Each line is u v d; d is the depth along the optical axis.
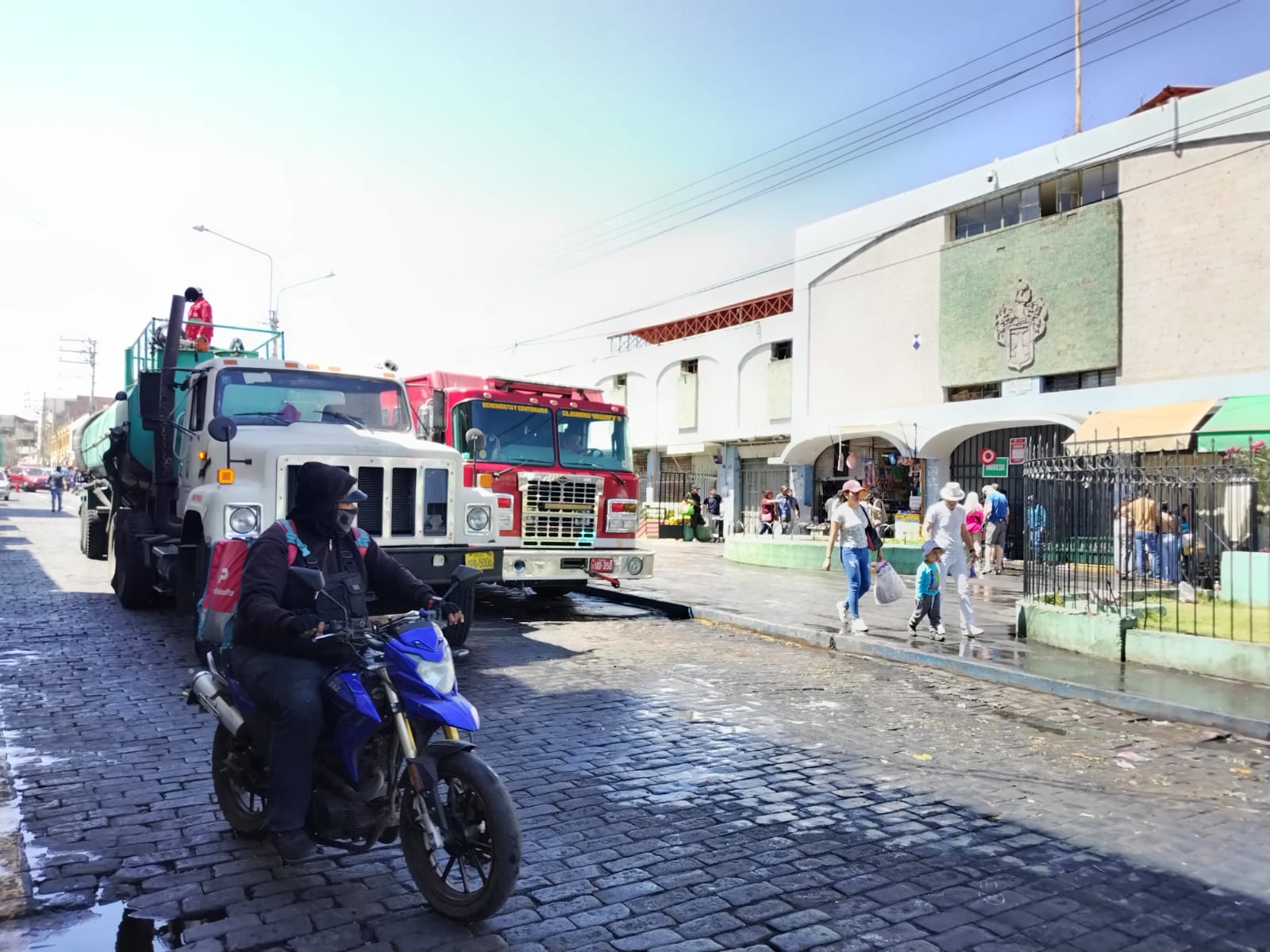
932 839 4.55
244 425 8.34
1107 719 7.12
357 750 3.64
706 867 4.14
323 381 9.09
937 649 9.51
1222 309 17.69
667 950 3.38
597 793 5.08
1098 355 19.59
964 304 22.52
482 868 3.65
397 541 8.10
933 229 23.42
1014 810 5.00
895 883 4.02
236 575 4.83
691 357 33.06
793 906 3.77
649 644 9.96
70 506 42.72
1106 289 19.44
